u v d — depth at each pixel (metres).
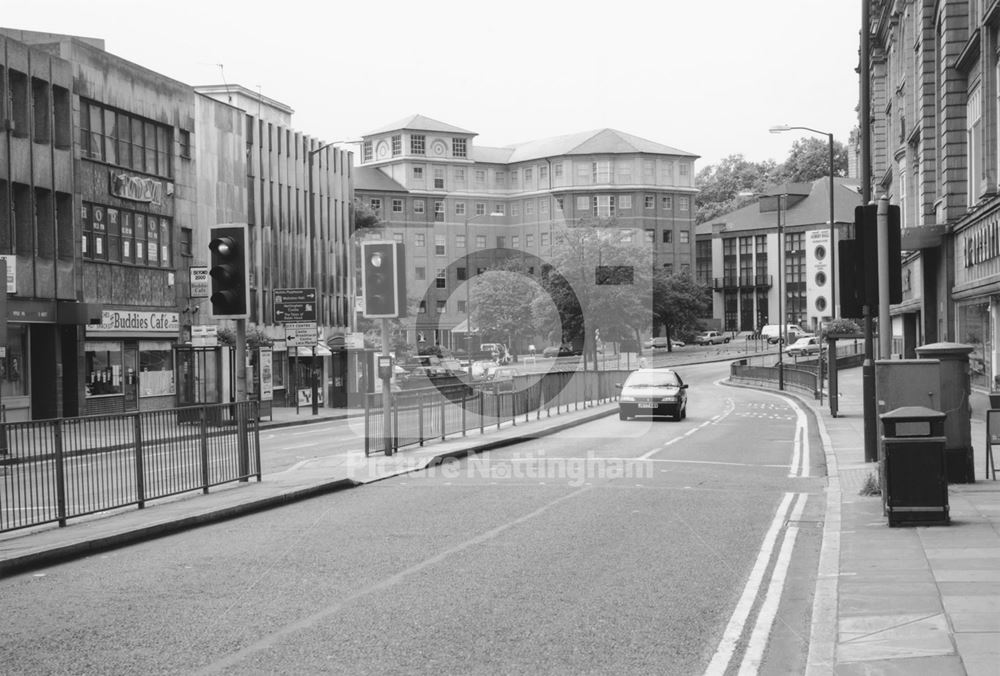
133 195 44.66
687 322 102.38
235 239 18.31
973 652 7.01
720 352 105.25
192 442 16.89
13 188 36.78
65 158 39.44
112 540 12.53
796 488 17.72
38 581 10.54
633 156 120.62
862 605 8.55
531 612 8.66
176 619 8.60
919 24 41.00
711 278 137.75
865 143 19.41
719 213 176.38
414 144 119.62
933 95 38.62
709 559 11.12
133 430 15.42
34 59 37.81
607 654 7.38
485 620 8.38
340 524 13.92
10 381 36.88
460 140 121.69
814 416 37.78
